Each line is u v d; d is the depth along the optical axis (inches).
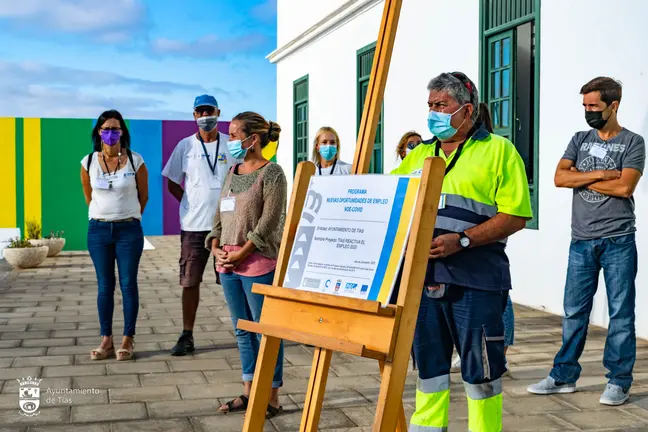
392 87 490.9
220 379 229.6
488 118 216.4
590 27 309.4
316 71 646.5
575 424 188.9
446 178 144.1
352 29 563.8
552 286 334.6
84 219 715.4
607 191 200.4
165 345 277.3
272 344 133.8
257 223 193.5
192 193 264.1
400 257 118.9
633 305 203.0
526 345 272.1
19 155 706.8
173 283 443.5
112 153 250.8
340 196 130.9
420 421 146.3
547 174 337.4
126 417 193.8
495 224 139.6
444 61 423.5
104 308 254.5
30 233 616.1
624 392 203.3
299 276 131.0
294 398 210.7
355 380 227.1
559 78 328.8
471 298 140.5
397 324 116.0
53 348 270.5
